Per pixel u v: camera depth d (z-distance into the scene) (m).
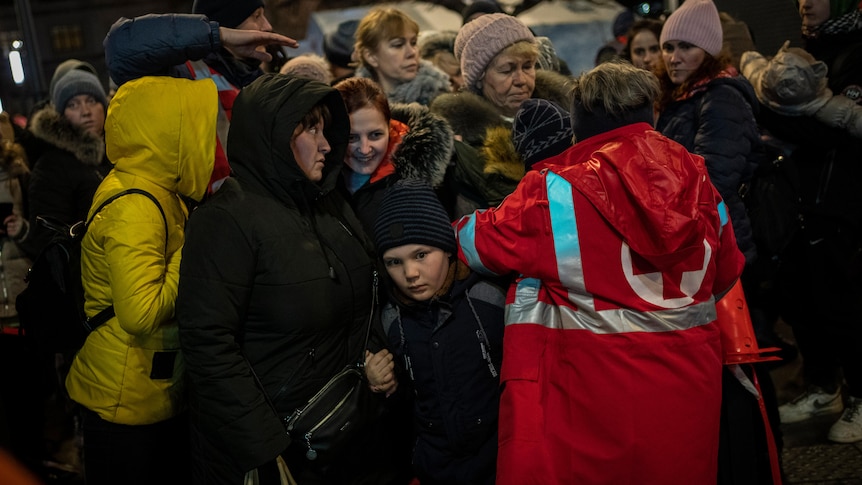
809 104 3.28
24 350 3.51
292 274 2.06
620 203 2.03
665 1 4.91
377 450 2.35
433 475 2.38
